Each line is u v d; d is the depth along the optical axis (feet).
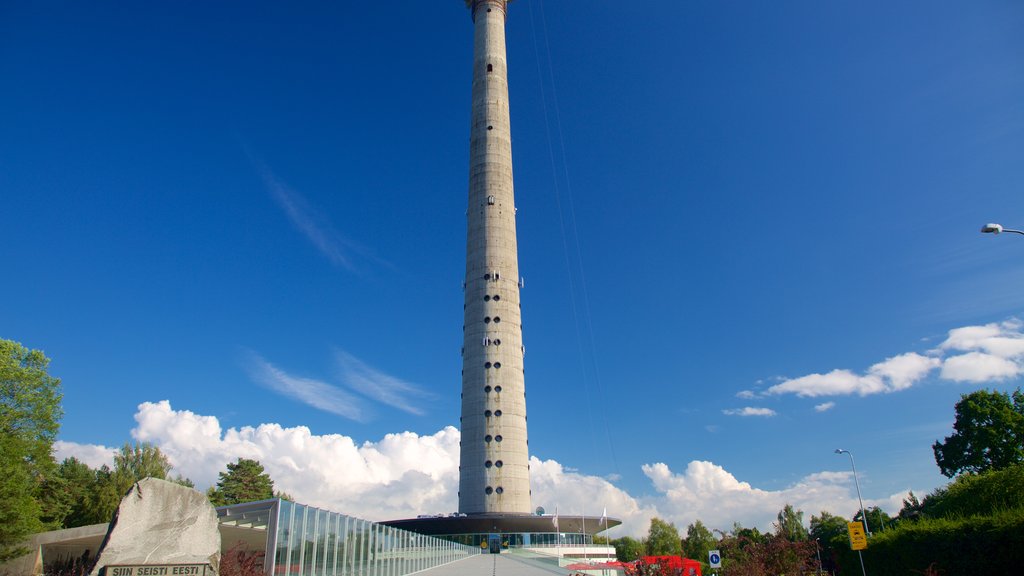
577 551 236.43
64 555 119.44
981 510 127.95
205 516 53.57
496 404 244.01
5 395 133.80
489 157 284.20
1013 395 232.12
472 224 274.98
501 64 306.35
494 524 232.12
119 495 217.36
